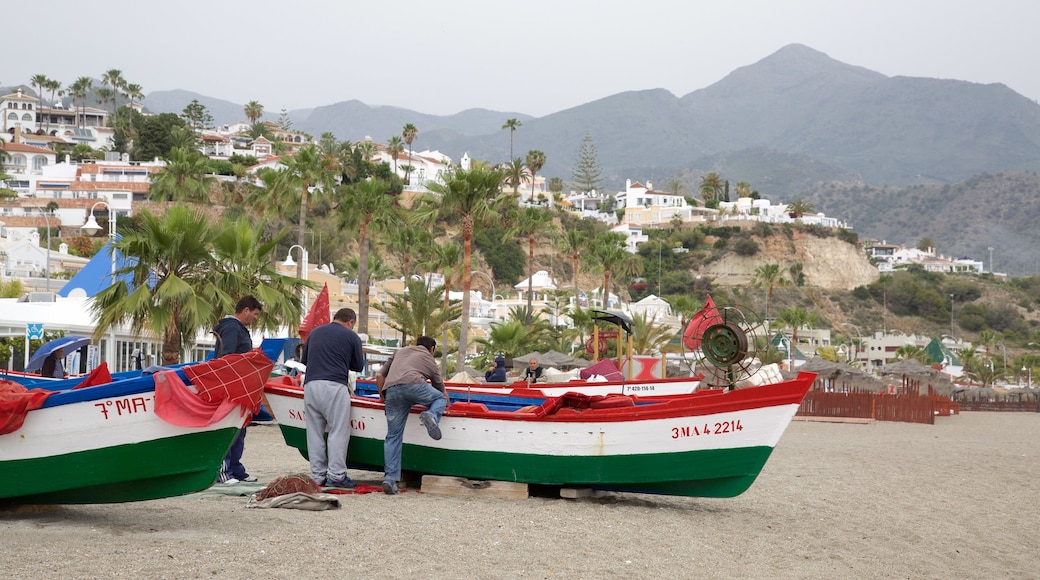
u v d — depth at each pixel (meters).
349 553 7.66
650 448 10.87
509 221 93.69
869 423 41.88
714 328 12.40
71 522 8.47
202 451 8.56
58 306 28.36
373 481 12.21
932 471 19.22
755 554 9.12
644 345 51.72
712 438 10.70
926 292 195.75
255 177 124.50
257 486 10.98
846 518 11.97
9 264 61.50
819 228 196.12
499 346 51.62
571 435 11.02
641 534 9.48
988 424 46.88
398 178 145.12
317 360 10.88
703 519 10.87
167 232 20.22
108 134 177.62
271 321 22.22
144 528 8.24
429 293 50.91
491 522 9.45
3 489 8.42
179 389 8.38
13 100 179.38
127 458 8.38
